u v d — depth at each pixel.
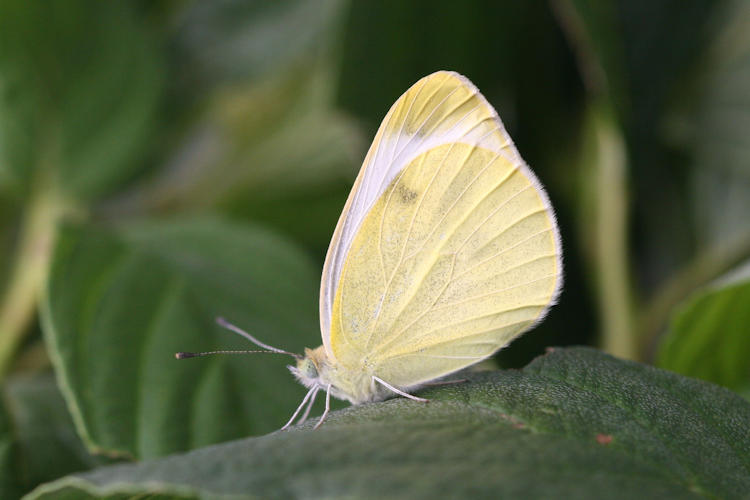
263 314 0.28
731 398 0.25
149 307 0.28
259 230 0.29
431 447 0.24
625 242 0.29
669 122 0.30
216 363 0.27
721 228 0.30
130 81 0.30
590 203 0.30
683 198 0.30
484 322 0.26
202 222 0.29
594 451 0.24
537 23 0.30
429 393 0.25
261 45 0.31
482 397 0.25
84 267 0.28
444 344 0.26
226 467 0.23
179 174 0.31
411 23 0.29
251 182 0.31
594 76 0.28
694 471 0.24
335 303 0.26
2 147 0.30
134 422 0.27
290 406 0.27
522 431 0.24
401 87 0.29
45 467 0.27
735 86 0.30
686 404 0.25
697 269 0.29
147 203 0.31
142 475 0.23
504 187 0.26
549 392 0.25
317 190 0.31
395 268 0.26
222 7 0.32
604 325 0.29
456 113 0.26
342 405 0.27
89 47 0.30
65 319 0.27
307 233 0.31
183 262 0.28
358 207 0.26
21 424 0.27
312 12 0.31
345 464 0.23
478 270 0.26
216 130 0.31
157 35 0.31
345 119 0.29
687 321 0.27
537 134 0.30
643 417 0.24
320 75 0.31
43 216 0.30
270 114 0.31
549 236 0.26
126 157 0.30
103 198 0.31
